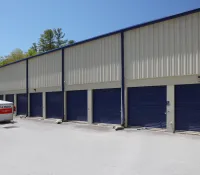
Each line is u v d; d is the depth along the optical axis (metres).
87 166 7.91
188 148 10.20
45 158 9.03
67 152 9.92
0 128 18.50
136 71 16.72
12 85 31.14
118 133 14.86
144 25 16.22
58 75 23.39
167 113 15.05
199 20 13.77
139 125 16.70
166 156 8.97
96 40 19.58
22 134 15.28
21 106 29.52
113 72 18.23
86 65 20.44
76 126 18.92
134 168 7.61
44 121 23.28
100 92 19.44
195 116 14.00
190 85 14.23
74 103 21.78
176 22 14.72
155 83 15.71
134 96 17.03
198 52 13.75
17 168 7.87
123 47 17.55
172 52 14.84
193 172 7.13
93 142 12.02
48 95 24.92
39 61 26.08
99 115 19.47
